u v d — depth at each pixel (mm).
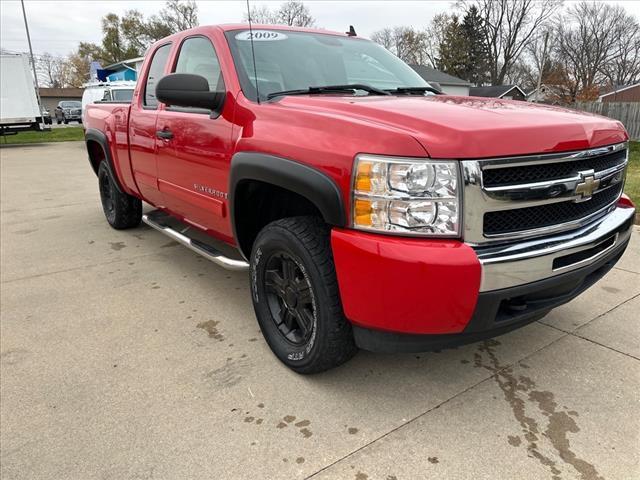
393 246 1848
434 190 1825
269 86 2826
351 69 3244
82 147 18250
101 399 2404
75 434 2158
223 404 2342
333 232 2033
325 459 1986
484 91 40750
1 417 2279
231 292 3736
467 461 1966
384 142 1893
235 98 2744
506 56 53844
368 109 2180
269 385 2486
